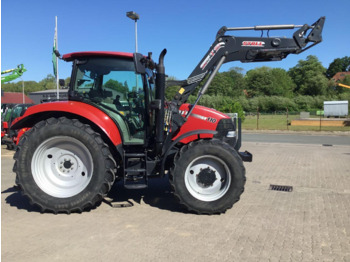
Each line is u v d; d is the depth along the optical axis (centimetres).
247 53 559
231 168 467
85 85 516
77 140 473
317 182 702
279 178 744
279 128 2681
